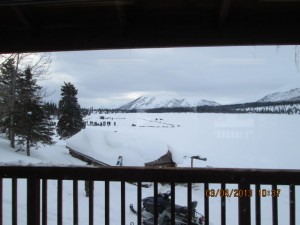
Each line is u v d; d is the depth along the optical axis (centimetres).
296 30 308
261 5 293
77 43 331
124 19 301
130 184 292
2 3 264
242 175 250
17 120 621
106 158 421
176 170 255
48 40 335
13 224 275
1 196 280
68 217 425
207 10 310
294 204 245
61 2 275
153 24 319
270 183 248
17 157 482
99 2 287
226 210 272
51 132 641
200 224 265
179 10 310
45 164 276
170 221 266
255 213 249
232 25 312
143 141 471
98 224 350
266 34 310
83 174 266
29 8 305
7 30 337
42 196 272
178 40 316
